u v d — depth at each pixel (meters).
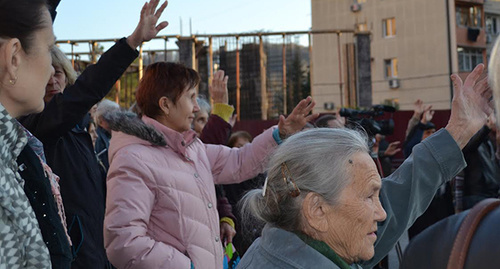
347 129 1.63
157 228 2.36
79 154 2.64
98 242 2.61
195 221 2.41
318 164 1.51
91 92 2.37
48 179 1.60
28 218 1.38
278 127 2.80
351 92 22.02
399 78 33.47
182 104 2.61
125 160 2.33
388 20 34.16
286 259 1.46
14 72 1.48
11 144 1.40
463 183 5.28
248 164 2.85
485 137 5.07
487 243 0.94
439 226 1.04
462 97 1.91
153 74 2.64
